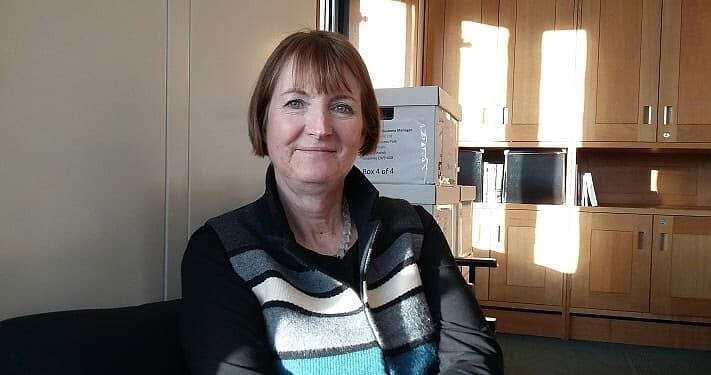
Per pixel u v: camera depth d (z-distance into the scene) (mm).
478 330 1079
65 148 893
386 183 1875
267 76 1053
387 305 1057
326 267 1053
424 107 1835
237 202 1374
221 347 857
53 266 880
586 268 3525
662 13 3451
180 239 1176
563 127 3607
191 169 1204
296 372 931
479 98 3736
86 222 939
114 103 986
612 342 3514
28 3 824
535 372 2947
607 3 3523
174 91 1139
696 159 3801
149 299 1093
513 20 3672
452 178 2131
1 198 798
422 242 1164
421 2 3527
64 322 744
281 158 1033
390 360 1016
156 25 1081
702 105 3412
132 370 771
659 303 3426
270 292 941
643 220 3438
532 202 3662
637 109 3498
